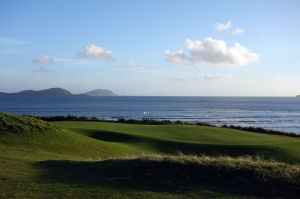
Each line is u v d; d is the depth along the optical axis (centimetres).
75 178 1361
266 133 5538
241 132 4884
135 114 12800
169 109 16988
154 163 1429
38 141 2691
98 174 1419
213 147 3444
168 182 1265
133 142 3666
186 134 4306
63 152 2553
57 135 2931
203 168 1346
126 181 1294
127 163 1490
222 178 1281
